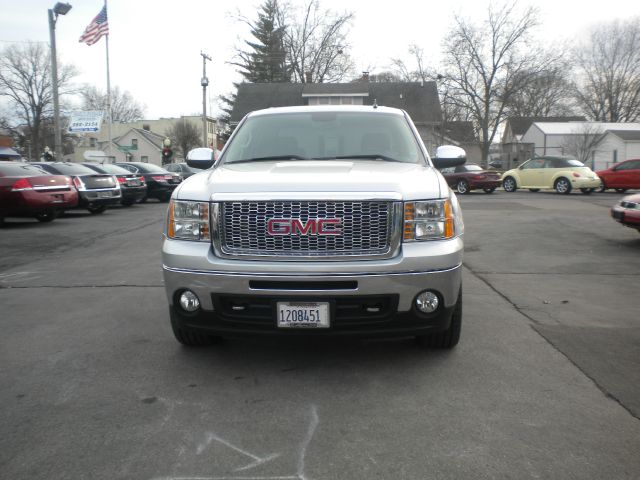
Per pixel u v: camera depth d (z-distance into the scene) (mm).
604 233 10422
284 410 3115
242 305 3473
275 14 50812
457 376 3570
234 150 4734
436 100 43719
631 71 61438
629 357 3900
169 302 3699
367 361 3854
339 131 4773
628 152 42375
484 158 45562
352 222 3385
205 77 31641
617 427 2883
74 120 34594
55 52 21656
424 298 3430
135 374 3662
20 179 11922
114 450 2693
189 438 2809
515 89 43688
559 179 22359
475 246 9008
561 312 5090
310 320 3361
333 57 50000
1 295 5906
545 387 3391
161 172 20672
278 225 3398
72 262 7828
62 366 3816
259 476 2467
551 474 2457
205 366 3795
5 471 2514
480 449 2672
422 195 3477
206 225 3518
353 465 2545
